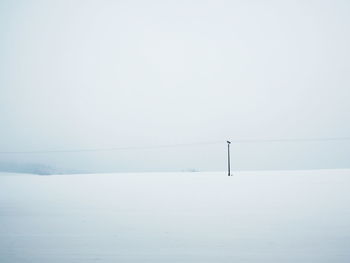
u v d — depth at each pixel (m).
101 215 10.31
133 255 6.20
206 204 12.19
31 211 11.19
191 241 7.03
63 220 9.55
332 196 13.48
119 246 6.80
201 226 8.41
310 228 7.84
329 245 6.46
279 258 5.80
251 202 12.33
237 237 7.22
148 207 11.83
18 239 7.45
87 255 6.26
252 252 6.16
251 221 8.80
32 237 7.61
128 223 9.03
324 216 9.22
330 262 5.56
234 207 11.23
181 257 6.02
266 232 7.57
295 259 5.73
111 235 7.70
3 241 7.30
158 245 6.80
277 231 7.64
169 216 9.95
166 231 7.99
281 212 9.98
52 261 5.98
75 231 8.16
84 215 10.34
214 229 8.03
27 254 6.38
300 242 6.70
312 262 5.57
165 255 6.16
